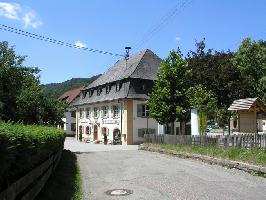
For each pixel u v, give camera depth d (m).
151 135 34.62
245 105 25.09
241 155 18.47
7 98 25.17
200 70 43.19
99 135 58.84
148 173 17.08
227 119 44.44
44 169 12.33
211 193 11.98
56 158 18.28
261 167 15.38
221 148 22.22
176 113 32.38
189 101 32.88
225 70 42.78
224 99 43.41
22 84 26.80
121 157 26.50
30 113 26.66
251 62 56.06
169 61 33.28
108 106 55.81
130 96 49.78
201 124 29.64
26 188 9.12
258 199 11.03
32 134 9.55
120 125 51.84
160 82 33.28
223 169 17.61
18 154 8.00
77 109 70.00
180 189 12.80
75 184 14.02
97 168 20.05
